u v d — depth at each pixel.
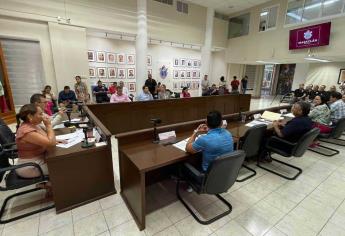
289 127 2.38
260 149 2.70
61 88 5.46
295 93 7.20
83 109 3.16
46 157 1.62
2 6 4.46
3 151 1.75
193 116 4.88
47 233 1.58
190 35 7.73
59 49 5.27
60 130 2.33
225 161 1.48
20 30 4.81
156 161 1.59
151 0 6.56
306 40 6.40
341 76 7.88
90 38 6.76
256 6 7.83
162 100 4.30
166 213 1.84
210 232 1.62
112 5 5.80
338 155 3.20
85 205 1.91
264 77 11.46
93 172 1.90
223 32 8.98
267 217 1.80
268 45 7.65
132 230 1.64
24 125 1.69
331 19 5.89
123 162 1.88
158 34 6.92
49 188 1.98
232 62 9.22
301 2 6.52
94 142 1.91
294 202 2.01
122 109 3.83
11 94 4.86
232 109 5.84
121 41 7.40
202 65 8.40
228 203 1.93
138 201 1.64
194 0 7.19
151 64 8.27
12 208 1.84
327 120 3.43
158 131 2.11
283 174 2.57
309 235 1.61
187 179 1.81
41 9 4.87
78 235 1.57
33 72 5.14
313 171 2.66
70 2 5.19
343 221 1.76
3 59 4.63
